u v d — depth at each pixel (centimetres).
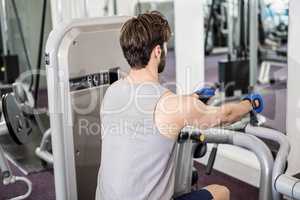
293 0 262
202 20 363
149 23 143
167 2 646
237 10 539
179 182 184
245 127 192
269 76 565
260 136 189
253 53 513
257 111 158
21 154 379
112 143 145
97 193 156
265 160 174
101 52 197
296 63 267
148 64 144
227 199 165
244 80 510
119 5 407
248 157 315
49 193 302
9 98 242
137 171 139
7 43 600
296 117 273
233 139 184
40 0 575
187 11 355
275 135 185
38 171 343
